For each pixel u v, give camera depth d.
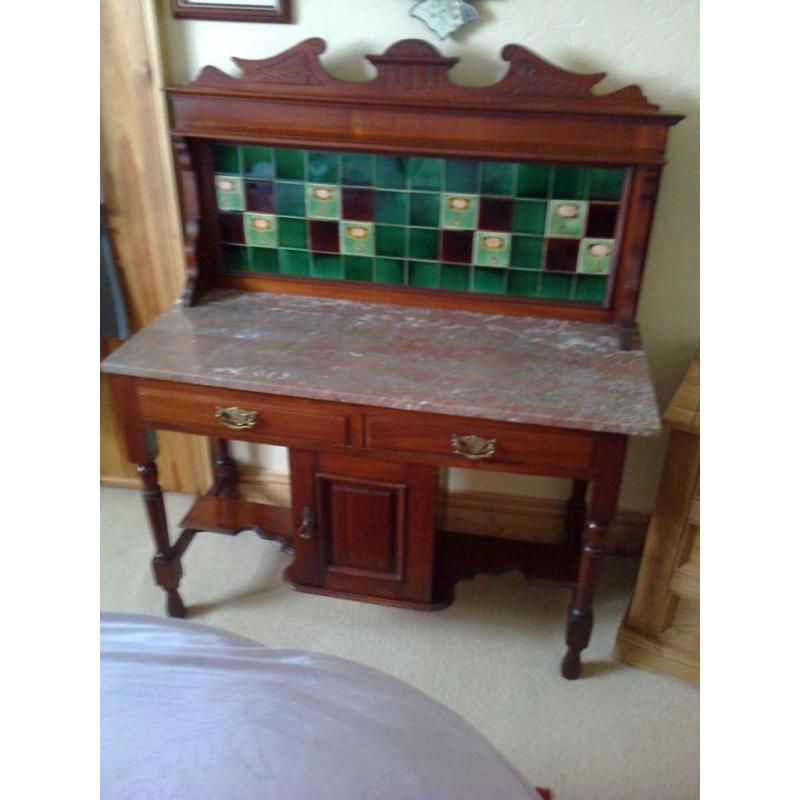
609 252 1.54
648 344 1.74
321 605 1.87
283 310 1.65
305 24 1.53
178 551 1.77
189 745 0.69
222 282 1.74
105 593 1.89
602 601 1.88
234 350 1.46
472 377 1.38
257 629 1.79
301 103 1.49
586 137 1.42
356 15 1.50
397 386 1.34
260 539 2.10
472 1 1.43
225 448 2.06
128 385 1.45
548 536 2.03
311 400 1.37
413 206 1.58
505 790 0.79
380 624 1.81
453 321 1.61
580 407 1.28
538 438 1.31
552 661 1.71
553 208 1.52
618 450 1.30
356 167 1.56
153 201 1.77
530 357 1.46
